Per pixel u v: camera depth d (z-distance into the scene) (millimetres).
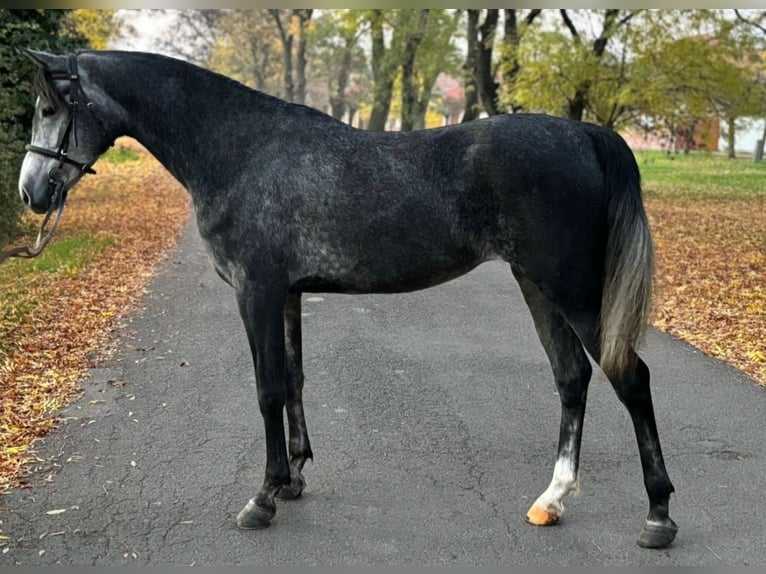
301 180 3359
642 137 19359
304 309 7676
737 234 12234
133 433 4547
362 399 5172
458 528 3508
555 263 3219
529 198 3184
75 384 5348
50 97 3514
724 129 24234
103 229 12422
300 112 3520
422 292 8531
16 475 3971
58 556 3246
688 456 4242
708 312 7367
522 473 4082
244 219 3398
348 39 35000
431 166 3312
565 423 3604
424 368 5824
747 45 16453
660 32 16266
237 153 3451
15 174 9281
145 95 3562
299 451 3807
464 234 3312
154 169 24906
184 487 3887
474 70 20531
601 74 16984
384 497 3816
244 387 5363
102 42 22953
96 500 3736
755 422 4734
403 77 29859
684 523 3523
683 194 19141
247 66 59250
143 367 5766
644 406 3229
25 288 8078
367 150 3389
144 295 8156
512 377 5633
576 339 3590
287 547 3346
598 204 3209
